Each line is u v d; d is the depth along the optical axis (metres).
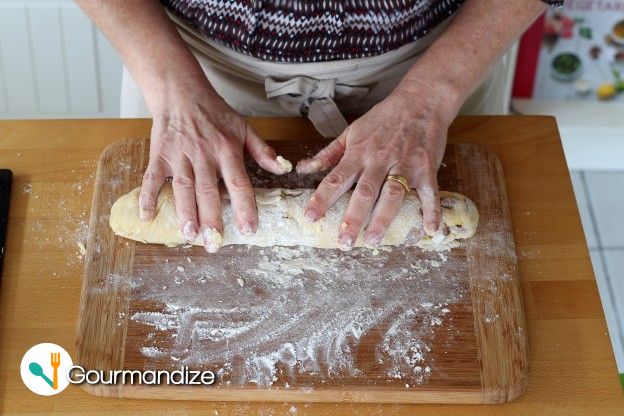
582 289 1.05
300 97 1.22
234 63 1.21
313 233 1.05
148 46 1.12
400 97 1.12
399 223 1.05
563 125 2.11
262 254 1.05
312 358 0.95
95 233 1.06
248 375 0.94
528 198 1.15
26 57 1.91
